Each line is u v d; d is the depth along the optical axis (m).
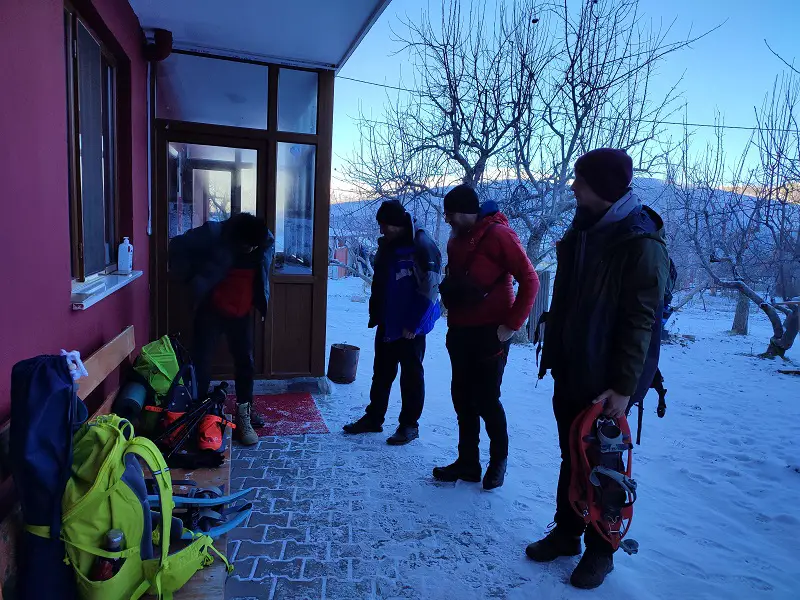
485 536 2.73
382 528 2.76
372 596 2.24
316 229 4.93
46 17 1.94
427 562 2.49
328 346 7.73
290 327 4.97
